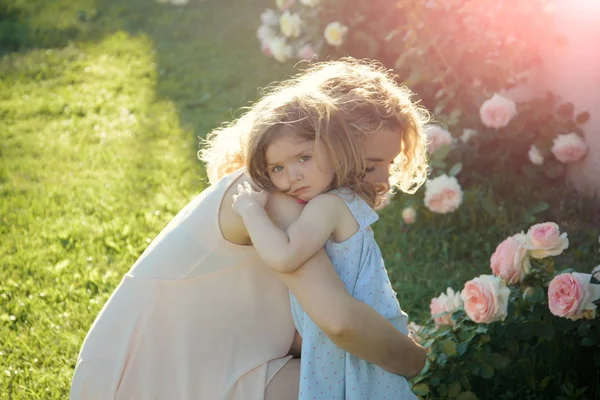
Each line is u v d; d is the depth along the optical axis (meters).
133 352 1.95
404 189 2.23
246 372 1.96
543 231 2.65
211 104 5.95
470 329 2.62
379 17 5.09
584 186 4.08
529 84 4.49
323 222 1.84
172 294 1.94
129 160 5.06
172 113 5.82
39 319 3.32
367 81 1.98
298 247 1.79
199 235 1.95
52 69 6.72
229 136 2.14
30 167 4.98
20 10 8.09
